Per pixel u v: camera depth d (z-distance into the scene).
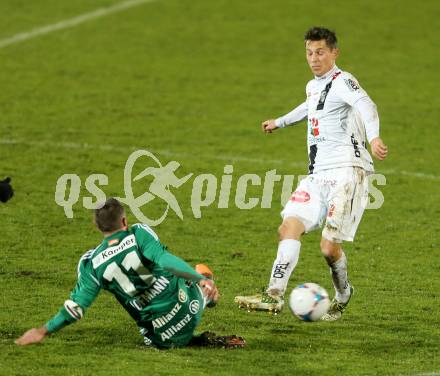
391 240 41.59
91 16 82.62
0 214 43.66
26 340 25.94
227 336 28.23
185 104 63.41
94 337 28.95
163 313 27.02
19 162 51.50
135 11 84.12
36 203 45.53
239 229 42.94
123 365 26.23
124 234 26.59
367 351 28.25
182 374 25.58
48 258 38.09
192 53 74.62
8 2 86.00
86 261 26.67
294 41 77.44
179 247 40.19
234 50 75.44
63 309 26.27
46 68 70.31
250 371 26.02
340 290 31.03
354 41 77.56
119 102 63.41
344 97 29.66
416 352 28.23
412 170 52.22
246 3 85.94
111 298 33.38
